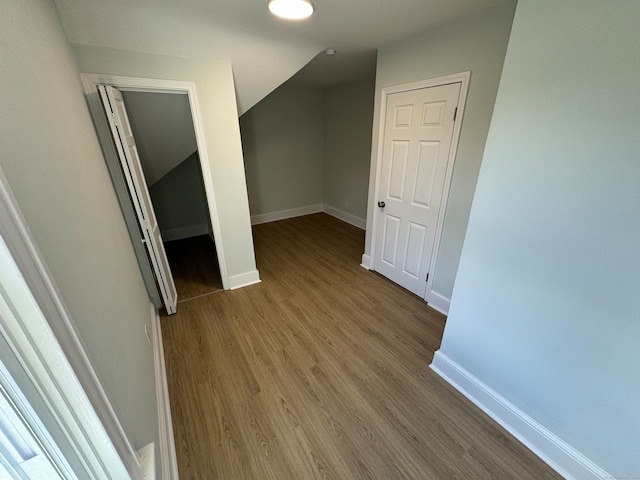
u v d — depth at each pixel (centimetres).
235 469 128
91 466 62
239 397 163
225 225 256
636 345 97
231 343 206
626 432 105
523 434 138
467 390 162
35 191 56
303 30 195
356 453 134
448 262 230
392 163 260
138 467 75
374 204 292
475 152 192
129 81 182
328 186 525
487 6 162
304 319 233
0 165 43
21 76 65
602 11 85
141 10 161
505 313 135
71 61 148
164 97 216
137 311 153
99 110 179
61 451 56
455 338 164
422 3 158
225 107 220
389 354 196
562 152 102
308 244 397
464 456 133
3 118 48
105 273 101
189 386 170
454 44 186
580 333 110
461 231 215
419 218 247
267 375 178
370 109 398
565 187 104
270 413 153
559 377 120
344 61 285
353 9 165
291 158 489
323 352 197
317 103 479
